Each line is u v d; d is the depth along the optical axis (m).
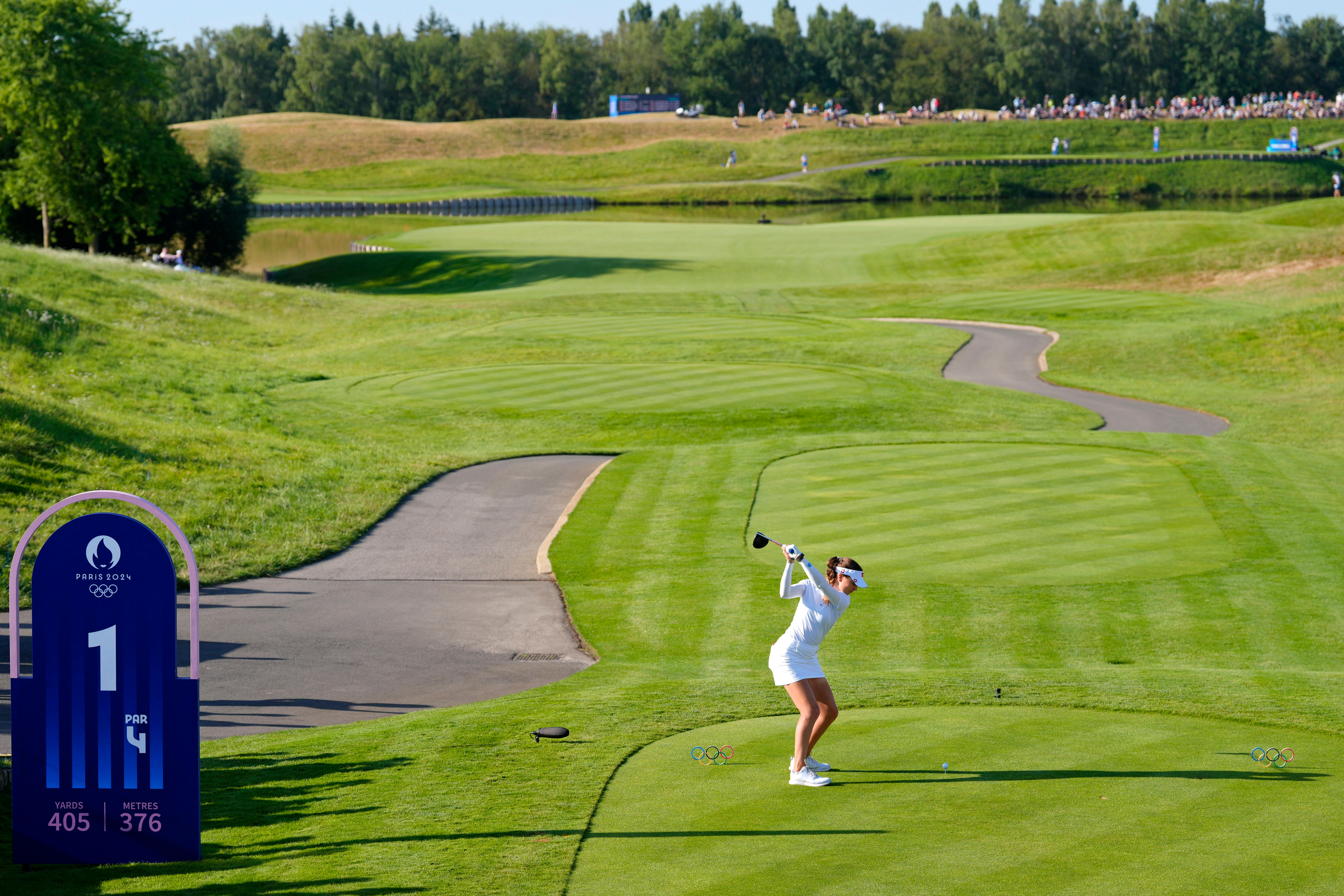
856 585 9.43
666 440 30.70
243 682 13.88
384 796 9.12
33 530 7.76
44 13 64.06
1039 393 37.50
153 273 56.56
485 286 65.75
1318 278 55.12
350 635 15.88
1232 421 33.75
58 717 7.76
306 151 159.50
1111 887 7.14
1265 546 19.14
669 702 11.73
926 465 25.03
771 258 71.62
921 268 67.88
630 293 59.88
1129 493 22.45
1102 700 11.50
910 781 9.10
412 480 25.22
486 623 16.50
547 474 26.30
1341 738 10.23
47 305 42.06
